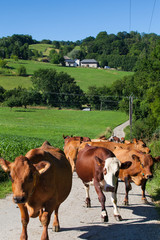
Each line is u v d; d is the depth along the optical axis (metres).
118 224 7.60
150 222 7.74
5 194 10.69
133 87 70.00
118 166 7.09
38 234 6.83
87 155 8.35
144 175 8.96
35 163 5.90
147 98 56.84
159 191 11.06
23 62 199.38
